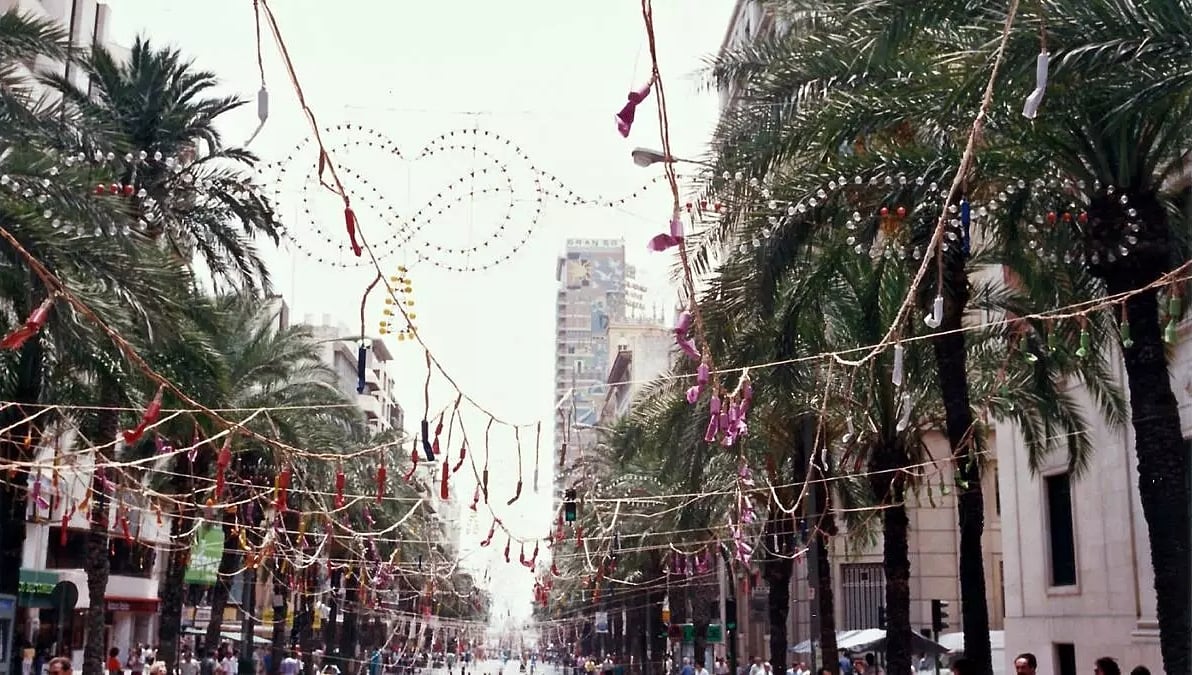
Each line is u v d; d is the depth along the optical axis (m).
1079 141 13.80
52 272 14.74
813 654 29.09
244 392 28.00
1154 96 12.16
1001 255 17.77
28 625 38.88
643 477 40.56
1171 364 19.45
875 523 35.78
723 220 15.90
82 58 21.94
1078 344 18.95
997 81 12.29
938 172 15.12
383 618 72.94
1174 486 13.26
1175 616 13.05
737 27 40.72
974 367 23.23
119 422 20.56
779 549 30.12
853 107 14.64
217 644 35.81
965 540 17.91
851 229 16.53
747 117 15.54
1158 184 14.10
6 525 23.12
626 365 107.88
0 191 15.18
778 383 17.92
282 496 20.20
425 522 58.38
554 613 126.00
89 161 17.98
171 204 21.95
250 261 23.05
